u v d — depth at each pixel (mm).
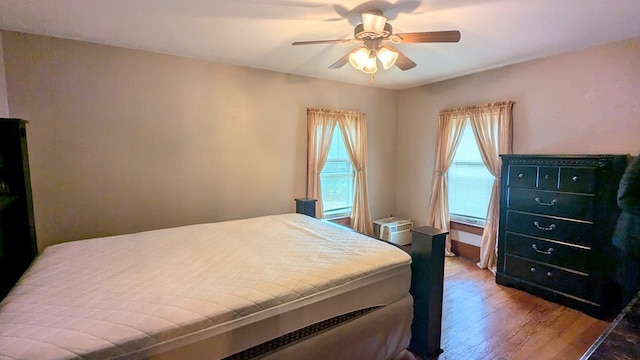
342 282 1750
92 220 2822
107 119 2820
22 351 1077
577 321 2520
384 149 4777
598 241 2539
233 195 3525
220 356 1383
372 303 1891
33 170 2576
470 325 2475
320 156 4055
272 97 3691
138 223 3025
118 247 2191
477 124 3713
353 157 4344
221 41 2693
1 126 2021
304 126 3969
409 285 2086
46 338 1146
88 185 2785
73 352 1099
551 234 2822
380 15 2043
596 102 2822
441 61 3283
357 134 4344
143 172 3014
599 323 2484
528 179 2979
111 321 1264
